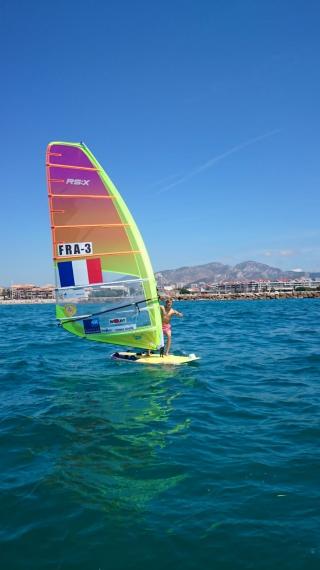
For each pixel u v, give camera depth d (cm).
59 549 458
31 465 654
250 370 1314
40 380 1223
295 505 532
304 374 1256
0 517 517
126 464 652
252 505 533
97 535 479
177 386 1115
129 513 519
